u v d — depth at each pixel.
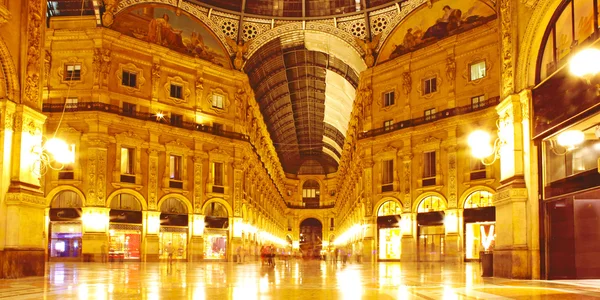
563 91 16.88
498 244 20.27
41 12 20.77
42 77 20.88
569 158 17.58
